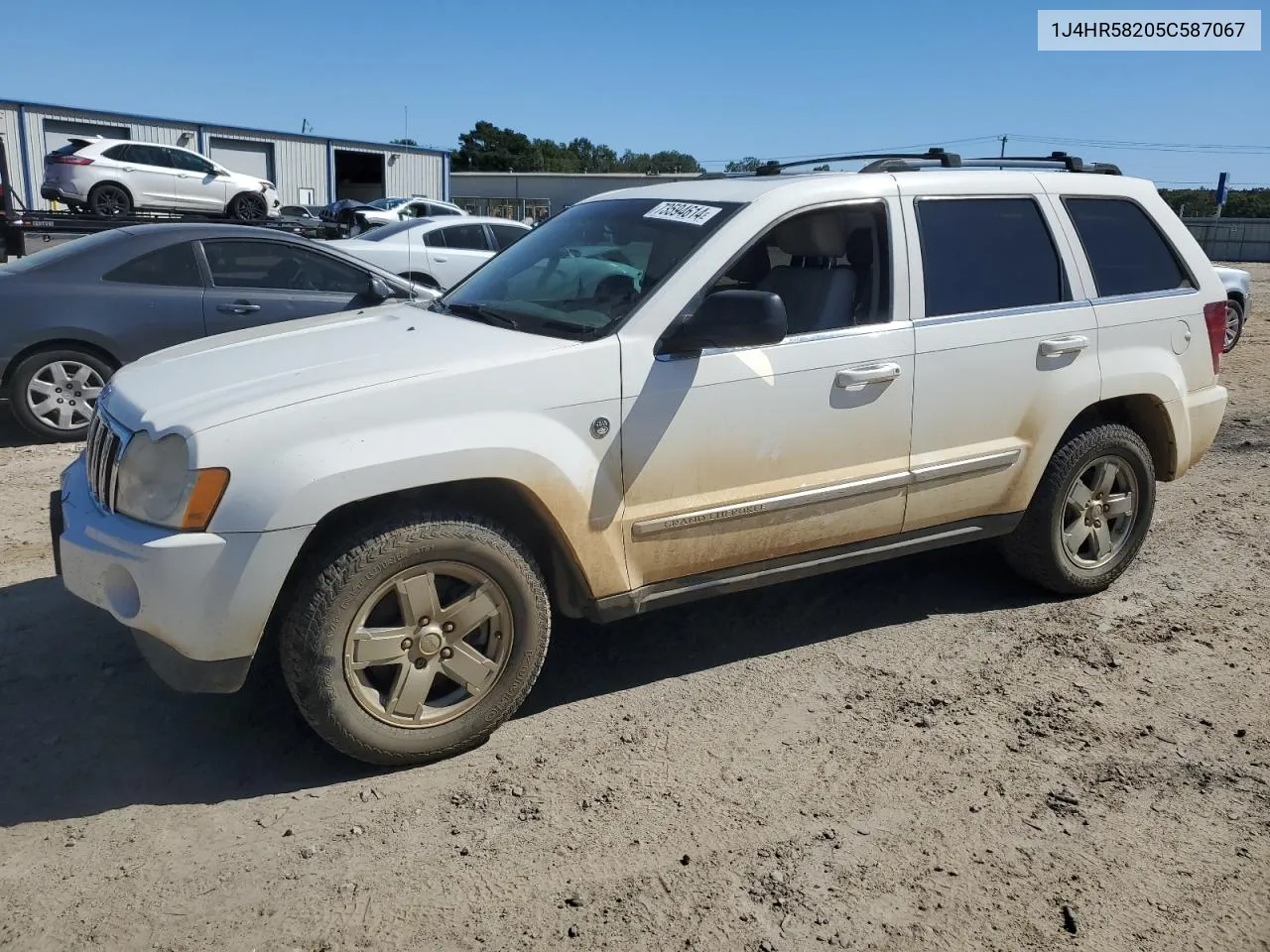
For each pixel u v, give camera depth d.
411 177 42.00
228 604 3.04
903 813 3.25
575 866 2.96
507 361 3.41
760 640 4.49
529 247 4.57
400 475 3.18
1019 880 2.94
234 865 2.94
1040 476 4.58
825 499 3.99
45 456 7.13
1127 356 4.74
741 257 3.84
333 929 2.69
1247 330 15.18
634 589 3.72
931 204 4.30
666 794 3.32
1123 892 2.90
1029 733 3.75
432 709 3.44
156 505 3.12
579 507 3.50
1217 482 7.14
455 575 3.38
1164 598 5.01
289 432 3.10
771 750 3.60
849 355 3.97
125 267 7.51
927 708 3.92
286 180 37.56
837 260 4.14
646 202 4.34
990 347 4.30
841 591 5.02
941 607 4.86
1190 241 5.11
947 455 4.29
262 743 3.59
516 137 109.81
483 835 3.09
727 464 3.79
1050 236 4.61
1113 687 4.11
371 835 3.09
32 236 10.30
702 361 3.70
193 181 19.94
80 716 3.71
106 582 3.22
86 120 32.16
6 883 2.84
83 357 7.43
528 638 3.52
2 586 4.78
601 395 3.52
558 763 3.50
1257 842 3.13
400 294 8.10
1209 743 3.70
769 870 2.96
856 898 2.85
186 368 3.63
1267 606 4.93
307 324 4.30
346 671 3.22
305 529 3.07
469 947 2.64
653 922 2.74
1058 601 4.95
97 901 2.78
